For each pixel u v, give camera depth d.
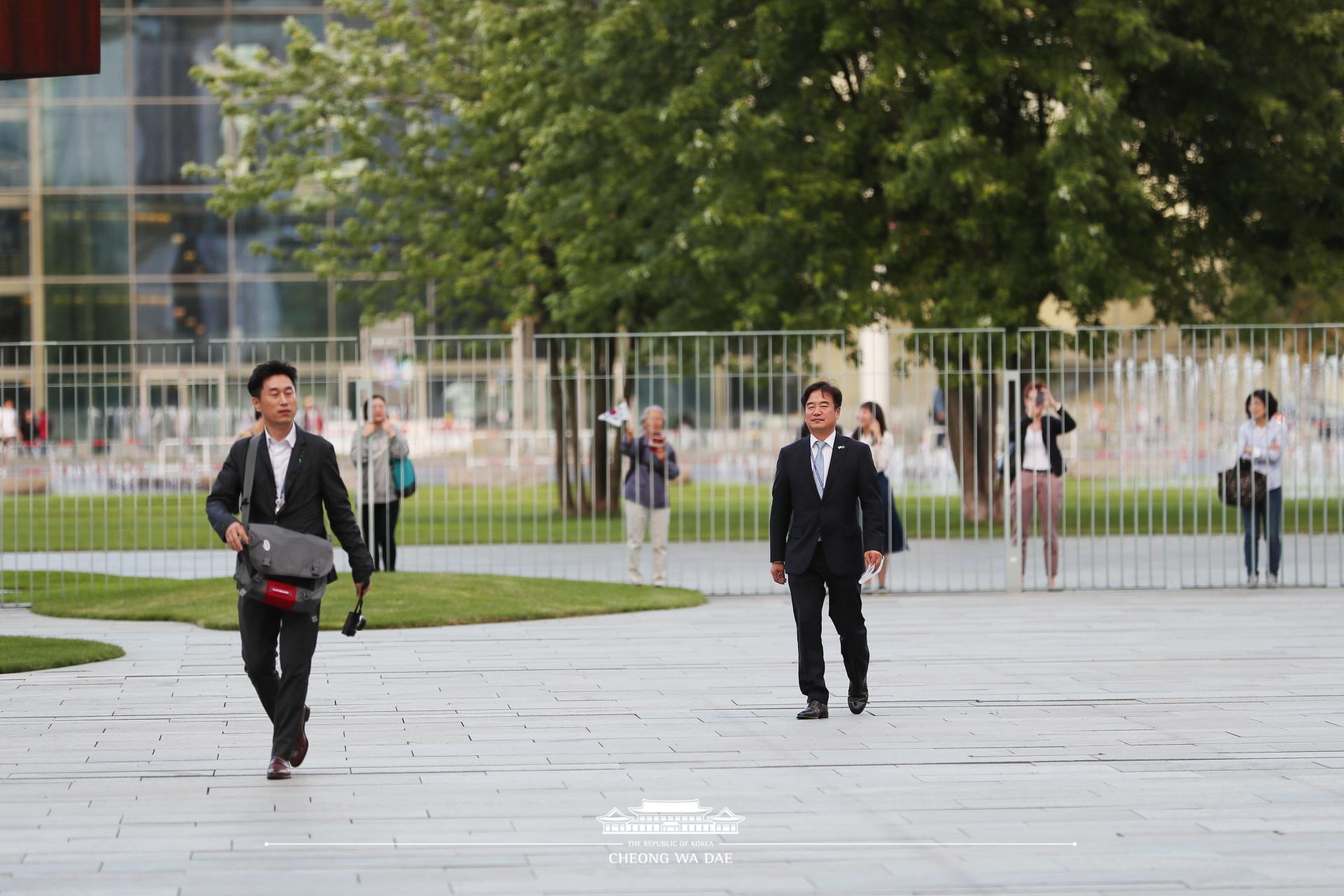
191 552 42.88
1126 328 37.81
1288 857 12.98
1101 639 26.75
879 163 50.09
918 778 16.08
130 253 86.94
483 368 66.38
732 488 64.94
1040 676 22.77
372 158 62.03
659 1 48.53
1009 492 34.66
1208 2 47.56
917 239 49.22
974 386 38.44
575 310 51.03
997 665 23.88
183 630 28.34
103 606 31.38
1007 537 34.59
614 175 50.81
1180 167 51.38
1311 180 48.97
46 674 23.20
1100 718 19.42
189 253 86.81
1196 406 36.91
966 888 12.11
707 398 72.06
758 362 39.19
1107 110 44.56
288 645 16.02
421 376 65.31
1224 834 13.77
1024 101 50.69
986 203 46.94
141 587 34.84
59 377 36.72
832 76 50.47
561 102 52.31
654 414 34.72
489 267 59.16
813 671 19.61
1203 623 28.95
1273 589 34.84
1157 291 51.00
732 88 48.47
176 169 87.12
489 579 33.66
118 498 48.53
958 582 37.06
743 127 46.75
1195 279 51.56
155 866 12.81
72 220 87.12
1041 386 35.50
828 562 19.55
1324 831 13.86
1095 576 38.16
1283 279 51.94
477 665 24.03
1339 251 51.81
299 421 56.22
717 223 46.31
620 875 12.53
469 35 61.78
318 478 16.20
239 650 25.69
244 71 63.34
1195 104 49.47
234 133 87.25
